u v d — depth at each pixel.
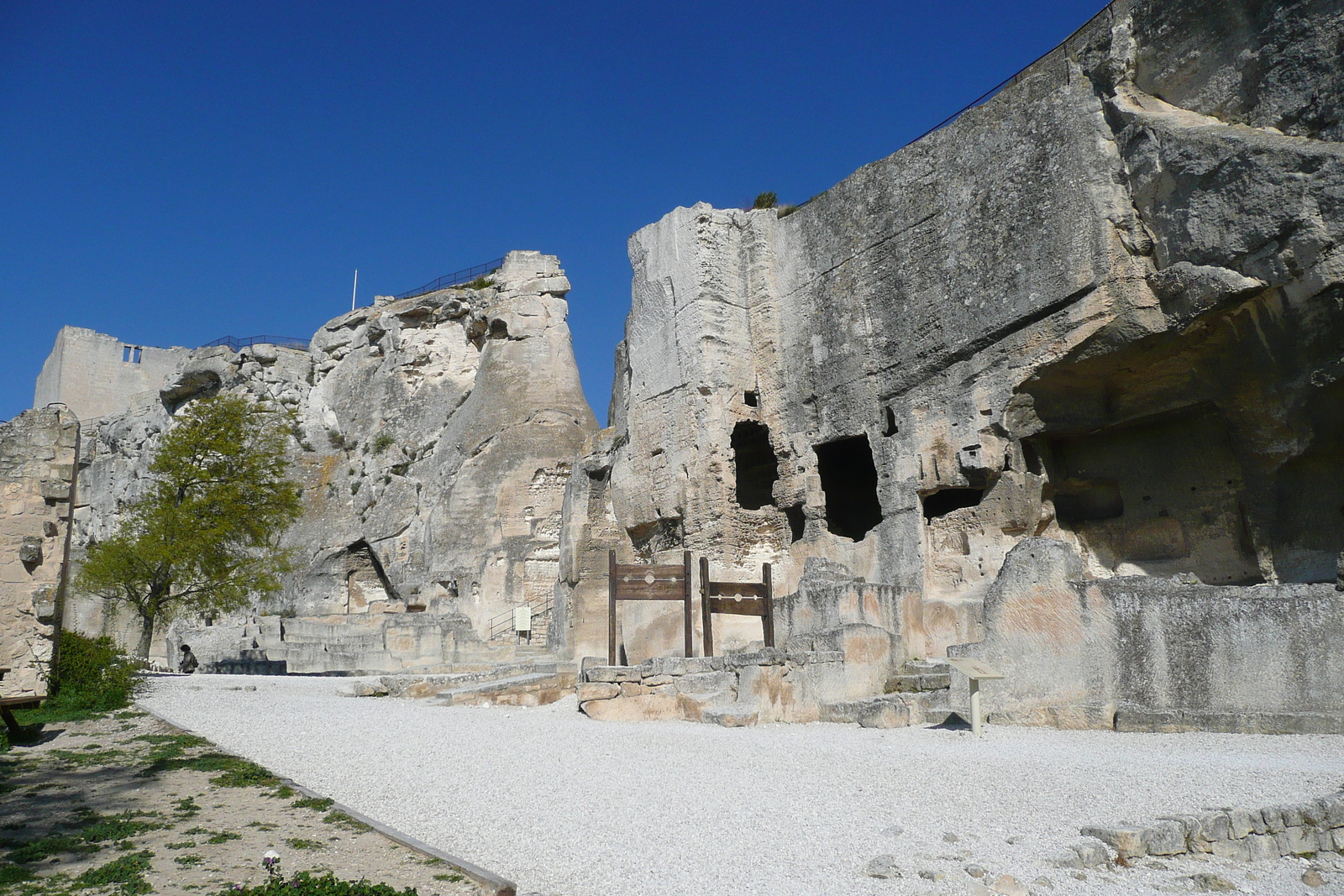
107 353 66.94
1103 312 18.06
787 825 8.12
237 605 29.22
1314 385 15.97
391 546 42.38
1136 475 20.47
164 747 11.66
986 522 20.28
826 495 26.06
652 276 26.97
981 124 20.91
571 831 8.08
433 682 18.94
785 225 25.62
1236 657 11.65
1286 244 15.59
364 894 6.14
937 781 9.39
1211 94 17.36
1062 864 7.08
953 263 21.02
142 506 28.64
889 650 16.14
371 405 48.31
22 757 11.05
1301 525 17.38
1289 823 7.79
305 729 13.28
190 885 6.49
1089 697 12.58
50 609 15.38
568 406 41.56
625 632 23.70
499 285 45.59
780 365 25.12
